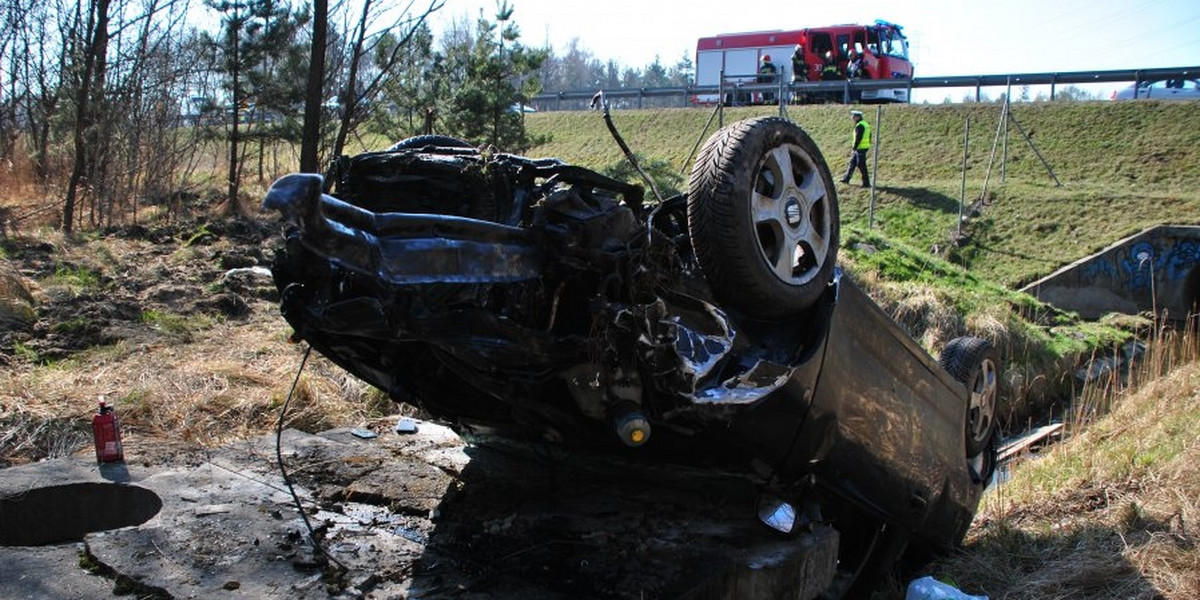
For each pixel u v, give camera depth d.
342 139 13.65
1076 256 19.11
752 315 3.94
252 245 12.46
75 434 5.91
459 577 3.63
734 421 3.85
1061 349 13.85
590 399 3.71
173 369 7.10
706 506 4.46
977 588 5.43
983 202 21.69
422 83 15.71
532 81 14.57
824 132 28.09
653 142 28.41
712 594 3.65
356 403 7.12
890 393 4.62
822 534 4.24
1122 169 24.11
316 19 12.63
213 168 19.08
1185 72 29.55
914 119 28.34
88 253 11.04
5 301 8.39
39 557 3.69
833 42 34.81
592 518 4.27
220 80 16.92
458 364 3.67
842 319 4.14
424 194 3.84
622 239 3.67
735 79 36.62
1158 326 16.59
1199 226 17.91
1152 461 7.40
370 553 3.83
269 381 7.09
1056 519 6.65
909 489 4.95
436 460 5.04
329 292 3.66
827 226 4.18
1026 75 30.45
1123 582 5.32
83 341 7.98
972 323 13.61
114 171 14.12
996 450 6.43
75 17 15.74
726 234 3.62
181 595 3.37
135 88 15.03
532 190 3.76
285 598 3.38
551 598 3.47
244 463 4.94
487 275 3.27
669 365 3.47
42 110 17.27
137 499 4.55
